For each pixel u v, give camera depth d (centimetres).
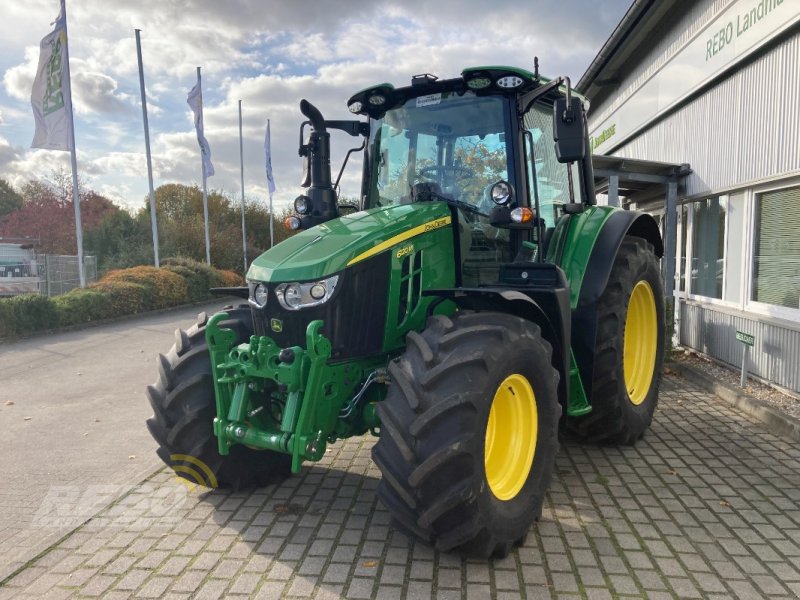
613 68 1056
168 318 1567
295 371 310
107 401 686
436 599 275
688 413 566
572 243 447
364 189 452
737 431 512
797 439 486
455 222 383
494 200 370
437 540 292
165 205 3534
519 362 311
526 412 334
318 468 441
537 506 328
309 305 328
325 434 323
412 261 354
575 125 354
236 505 380
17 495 413
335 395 326
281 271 335
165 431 370
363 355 337
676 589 282
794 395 570
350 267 329
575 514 361
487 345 298
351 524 351
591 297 423
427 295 358
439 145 418
